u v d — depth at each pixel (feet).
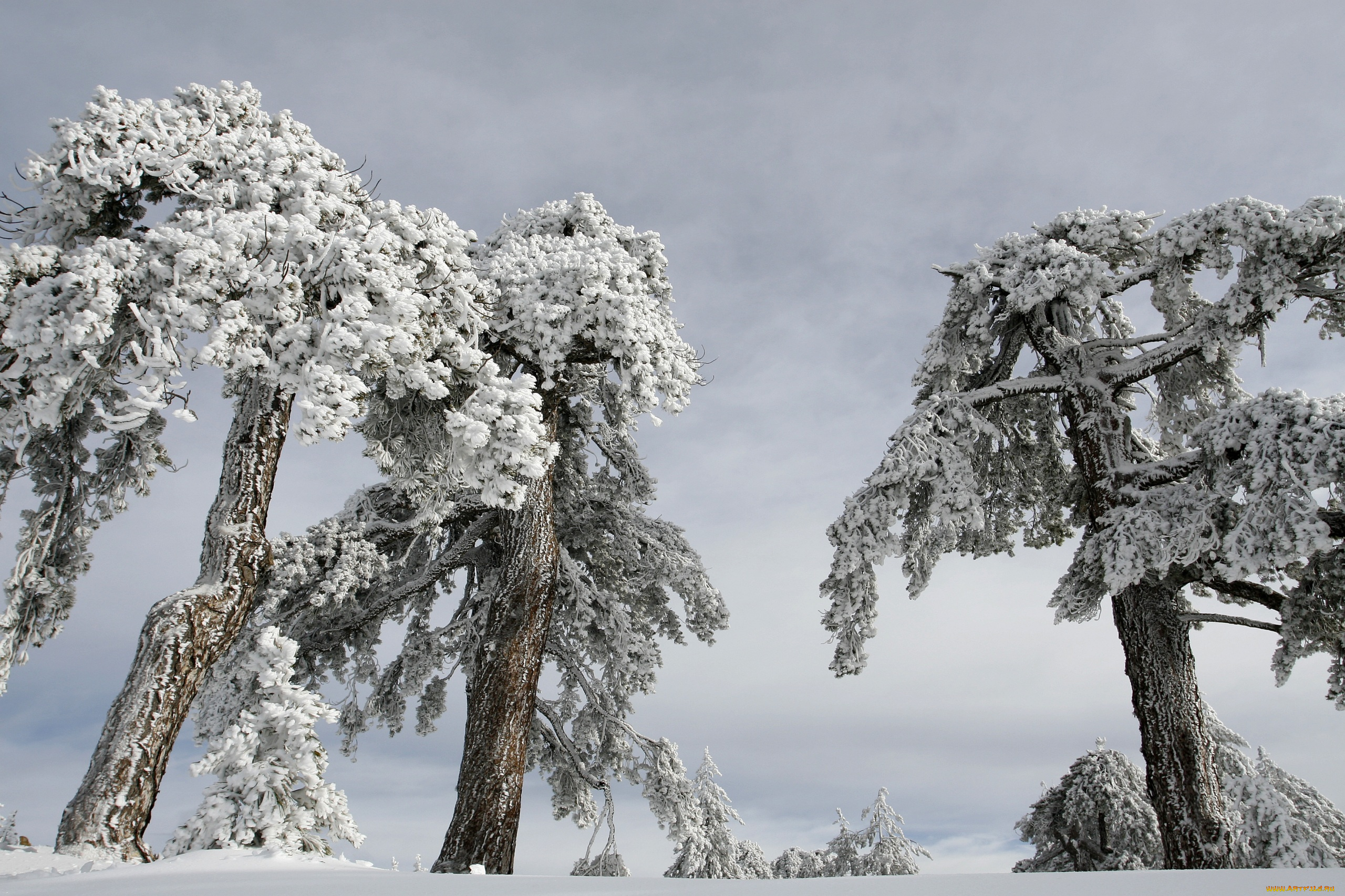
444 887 14.53
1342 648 31.94
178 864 19.02
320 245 26.76
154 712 24.40
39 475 29.71
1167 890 11.76
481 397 28.14
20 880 17.81
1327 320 42.96
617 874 54.80
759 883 14.34
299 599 41.70
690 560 59.36
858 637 40.19
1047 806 73.00
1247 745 64.90
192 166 28.68
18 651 28.17
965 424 45.75
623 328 35.27
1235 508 34.17
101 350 25.43
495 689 40.14
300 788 23.30
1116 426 44.86
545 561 44.09
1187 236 41.57
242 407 30.58
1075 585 39.01
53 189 26.21
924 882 13.35
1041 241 48.57
